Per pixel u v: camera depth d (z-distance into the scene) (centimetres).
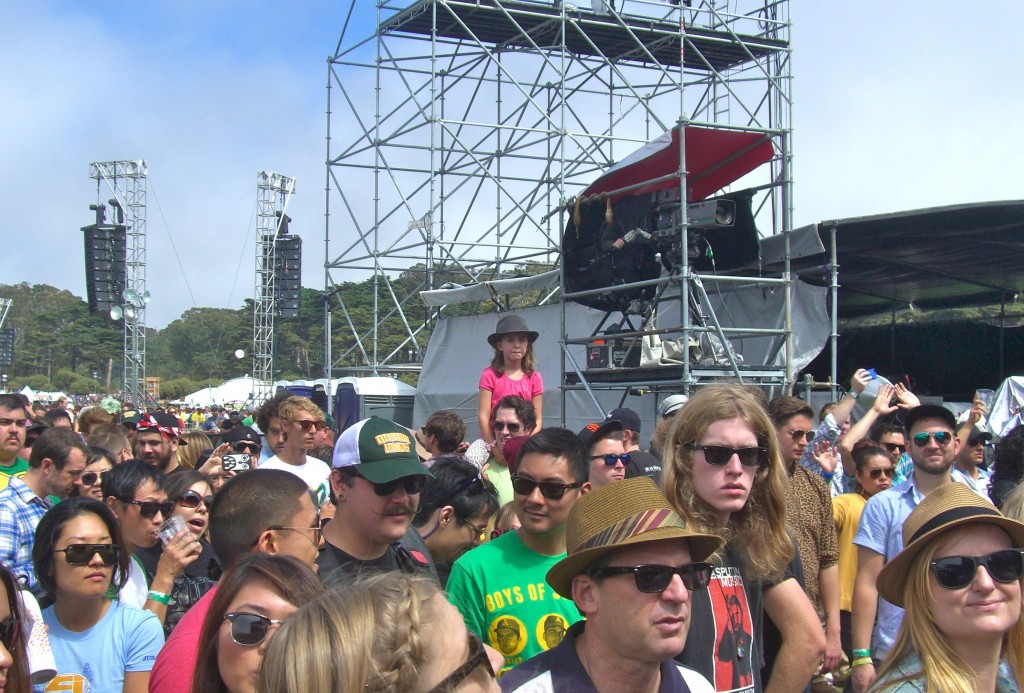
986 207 920
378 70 1611
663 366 930
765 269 1055
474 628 342
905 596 262
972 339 1507
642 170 1007
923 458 460
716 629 275
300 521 314
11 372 7694
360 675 165
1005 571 249
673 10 1548
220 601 225
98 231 2334
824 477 582
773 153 1038
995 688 271
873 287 1409
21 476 615
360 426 353
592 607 233
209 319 9444
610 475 467
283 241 2800
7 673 269
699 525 287
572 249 1055
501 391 672
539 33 1575
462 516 453
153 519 426
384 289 4712
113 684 334
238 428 711
